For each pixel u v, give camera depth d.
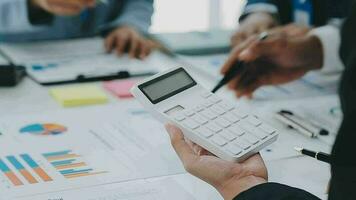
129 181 0.68
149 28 1.42
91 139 0.80
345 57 0.67
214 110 0.69
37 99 0.96
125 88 1.01
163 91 0.70
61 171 0.70
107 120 0.87
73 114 0.90
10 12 1.33
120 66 1.14
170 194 0.65
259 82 1.02
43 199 0.63
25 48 1.24
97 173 0.70
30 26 1.34
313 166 0.74
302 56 1.04
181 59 1.21
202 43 1.30
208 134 0.64
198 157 0.61
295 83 1.07
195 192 0.66
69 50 1.24
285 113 0.90
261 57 1.00
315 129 0.85
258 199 0.55
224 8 2.22
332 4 1.19
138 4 1.44
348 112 0.54
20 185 0.66
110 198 0.64
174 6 2.24
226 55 1.24
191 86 0.72
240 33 1.22
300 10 1.27
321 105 0.97
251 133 0.65
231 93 1.00
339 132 0.54
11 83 1.02
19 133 0.81
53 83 1.04
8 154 0.74
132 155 0.75
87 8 1.41
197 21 2.21
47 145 0.77
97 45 1.29
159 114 0.67
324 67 1.08
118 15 1.45
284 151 0.79
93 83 1.06
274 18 1.25
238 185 0.58
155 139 0.81
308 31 1.10
